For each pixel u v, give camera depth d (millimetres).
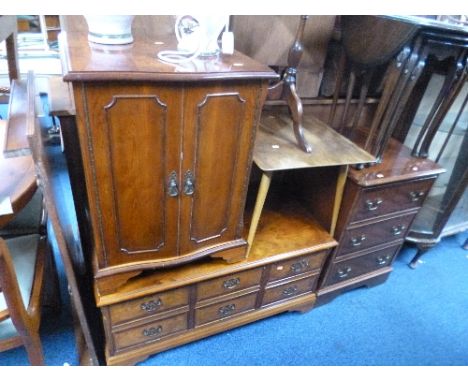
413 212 1573
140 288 1128
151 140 867
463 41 1165
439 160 1729
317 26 1416
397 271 1947
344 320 1622
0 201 845
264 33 1351
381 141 1365
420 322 1650
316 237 1451
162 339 1328
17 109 954
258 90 914
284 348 1465
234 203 1120
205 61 905
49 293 1379
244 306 1440
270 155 1142
